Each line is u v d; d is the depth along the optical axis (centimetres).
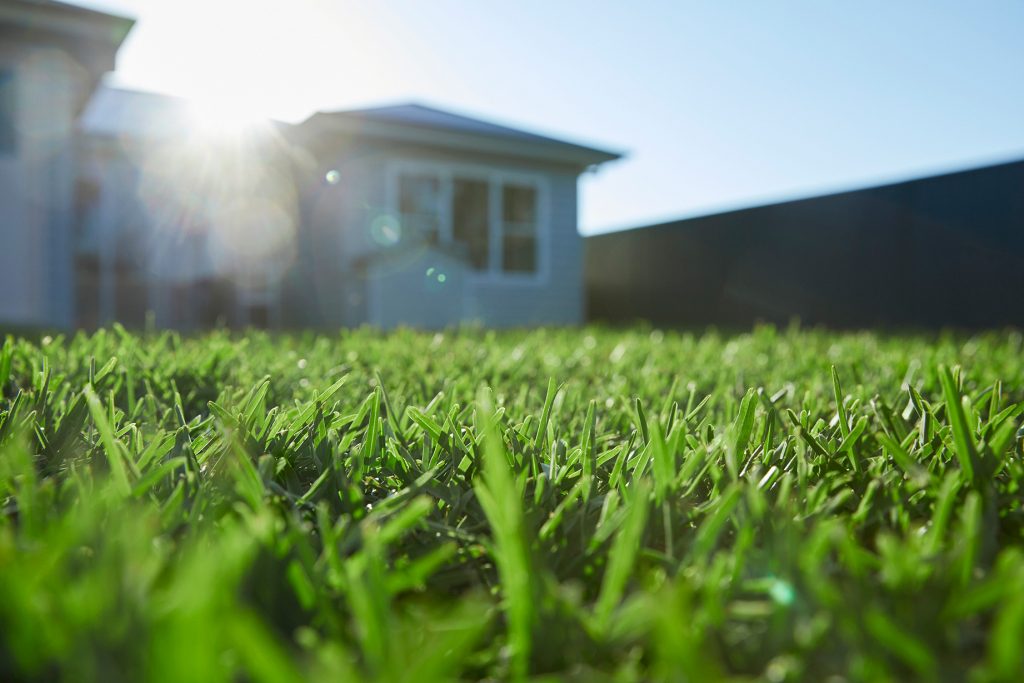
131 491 69
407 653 45
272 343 333
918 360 208
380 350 258
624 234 1491
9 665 41
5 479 71
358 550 66
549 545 67
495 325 1227
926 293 1027
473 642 51
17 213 916
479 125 1302
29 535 58
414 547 68
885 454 92
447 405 135
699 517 73
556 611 50
